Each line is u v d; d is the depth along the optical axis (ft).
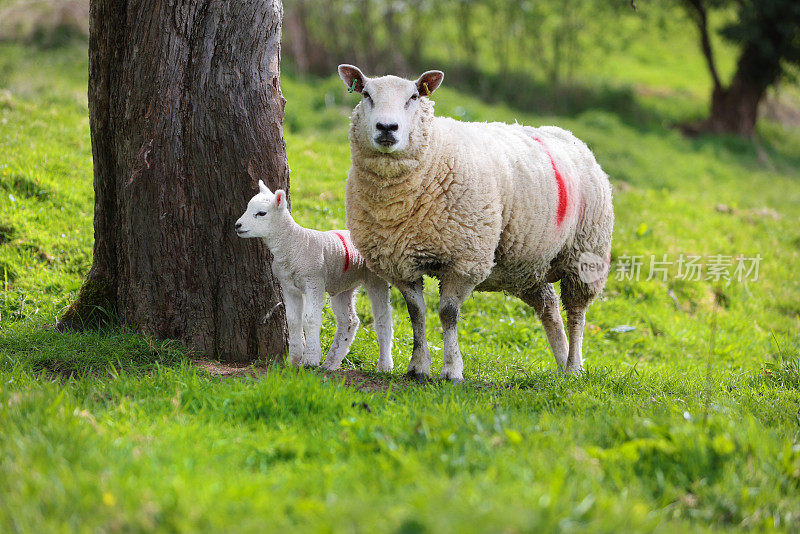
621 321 36.09
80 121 45.68
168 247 23.09
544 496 12.46
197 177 23.07
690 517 13.67
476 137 23.20
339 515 11.75
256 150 23.32
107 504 12.12
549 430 16.49
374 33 83.35
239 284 23.65
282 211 21.93
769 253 47.62
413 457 14.40
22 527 11.53
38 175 35.78
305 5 78.28
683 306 39.47
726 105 95.09
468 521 11.27
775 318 39.37
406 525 11.21
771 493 14.44
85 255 31.55
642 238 44.78
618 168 64.13
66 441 14.74
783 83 97.55
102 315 24.56
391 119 20.49
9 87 52.49
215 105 22.82
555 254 25.67
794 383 26.25
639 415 18.62
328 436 16.33
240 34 22.81
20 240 31.50
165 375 20.34
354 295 24.89
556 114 87.56
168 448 15.08
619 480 14.15
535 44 90.68
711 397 22.29
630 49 126.72
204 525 11.61
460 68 89.25
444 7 85.30
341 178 43.98
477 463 14.28
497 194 22.56
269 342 24.20
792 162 89.97
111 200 24.29
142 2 22.33
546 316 27.22
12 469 13.35
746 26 88.84
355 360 26.43
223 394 18.62
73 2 72.90
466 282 22.72
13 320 26.66
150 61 22.43
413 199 21.54
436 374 24.25
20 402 16.48
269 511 12.10
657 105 98.89
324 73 79.97
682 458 15.06
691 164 74.43
